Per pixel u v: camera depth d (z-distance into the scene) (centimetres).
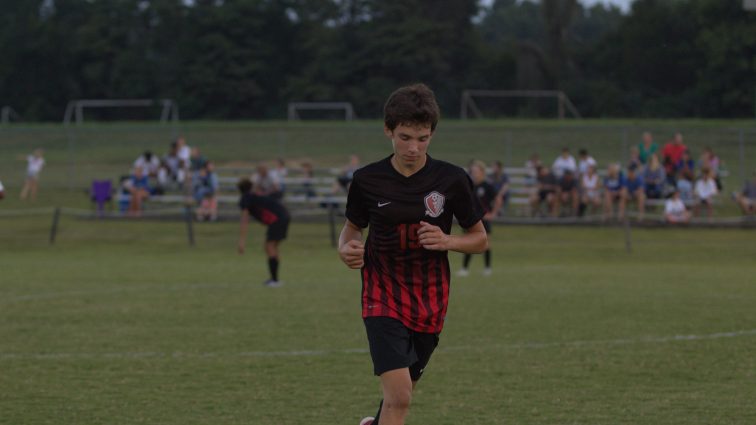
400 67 9712
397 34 9712
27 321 1961
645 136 4753
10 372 1464
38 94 10606
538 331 1827
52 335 1794
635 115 9169
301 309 2131
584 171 4584
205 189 4572
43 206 5197
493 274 2973
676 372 1445
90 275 2895
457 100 9638
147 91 10219
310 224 4534
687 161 4681
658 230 4200
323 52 9781
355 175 921
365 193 915
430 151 6869
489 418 1184
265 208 2597
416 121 869
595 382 1382
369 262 930
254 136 7594
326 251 3800
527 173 5431
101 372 1463
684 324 1894
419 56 9531
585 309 2122
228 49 9975
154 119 10162
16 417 1194
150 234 4234
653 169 4528
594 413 1205
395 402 873
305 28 10281
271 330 1844
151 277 2838
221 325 1906
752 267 3262
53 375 1442
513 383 1380
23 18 10981
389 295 908
